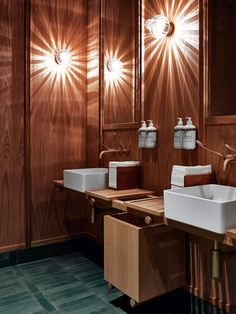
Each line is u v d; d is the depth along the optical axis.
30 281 2.36
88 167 2.99
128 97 2.47
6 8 2.55
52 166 2.83
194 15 1.90
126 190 2.24
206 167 1.79
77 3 2.90
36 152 2.74
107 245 2.05
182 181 1.73
